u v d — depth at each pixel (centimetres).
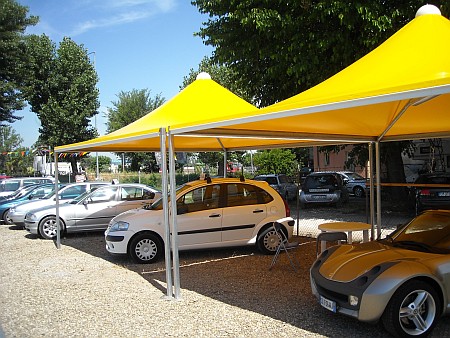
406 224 659
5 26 3025
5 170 6225
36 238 1373
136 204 1367
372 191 1012
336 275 538
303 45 1231
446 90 400
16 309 668
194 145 1277
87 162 6341
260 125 743
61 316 631
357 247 622
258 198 1005
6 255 1115
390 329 485
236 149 1322
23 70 3100
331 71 1259
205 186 981
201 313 620
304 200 1883
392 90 437
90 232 1470
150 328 571
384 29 1118
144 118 977
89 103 3319
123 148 1206
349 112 675
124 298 710
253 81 1525
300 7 1234
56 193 1198
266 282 770
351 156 1825
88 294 739
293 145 1164
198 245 952
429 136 962
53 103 3191
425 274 495
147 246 966
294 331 535
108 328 577
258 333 534
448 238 586
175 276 694
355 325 549
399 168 1670
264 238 991
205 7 1469
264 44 1377
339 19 1183
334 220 1541
